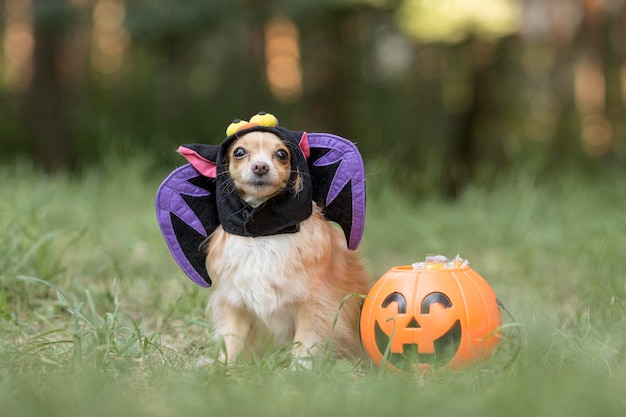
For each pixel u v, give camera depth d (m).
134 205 9.56
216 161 3.93
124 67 19.16
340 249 4.23
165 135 16.86
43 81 16.77
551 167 13.81
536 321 4.21
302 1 14.04
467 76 16.84
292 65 17.62
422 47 16.73
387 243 8.24
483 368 3.75
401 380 3.46
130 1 14.74
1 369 3.51
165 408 2.99
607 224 7.39
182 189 4.00
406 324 3.79
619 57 16.25
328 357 3.76
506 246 7.96
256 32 16.84
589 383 3.06
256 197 3.88
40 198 8.23
